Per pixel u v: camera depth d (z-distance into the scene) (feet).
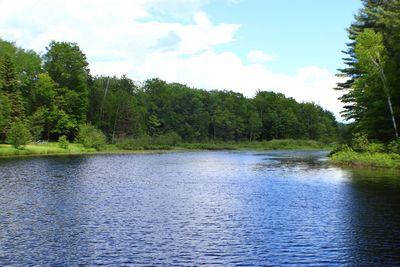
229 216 75.46
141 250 54.75
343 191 104.22
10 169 156.35
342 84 236.84
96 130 341.21
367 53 193.77
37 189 106.11
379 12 209.26
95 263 49.60
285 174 150.20
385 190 104.22
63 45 351.05
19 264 49.03
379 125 193.88
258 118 547.49
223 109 537.24
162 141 409.49
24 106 313.12
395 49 177.27
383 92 185.47
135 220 71.87
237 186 116.57
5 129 262.67
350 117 230.07
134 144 367.66
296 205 86.12
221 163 211.41
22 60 335.06
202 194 101.35
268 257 52.11
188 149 412.98
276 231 64.75
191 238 60.70
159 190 107.86
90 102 383.04
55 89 335.47
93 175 142.10
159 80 544.62
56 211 78.64
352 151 203.21
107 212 78.38
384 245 56.70
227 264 49.52
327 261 50.49
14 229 64.95
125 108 393.70
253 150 427.33
